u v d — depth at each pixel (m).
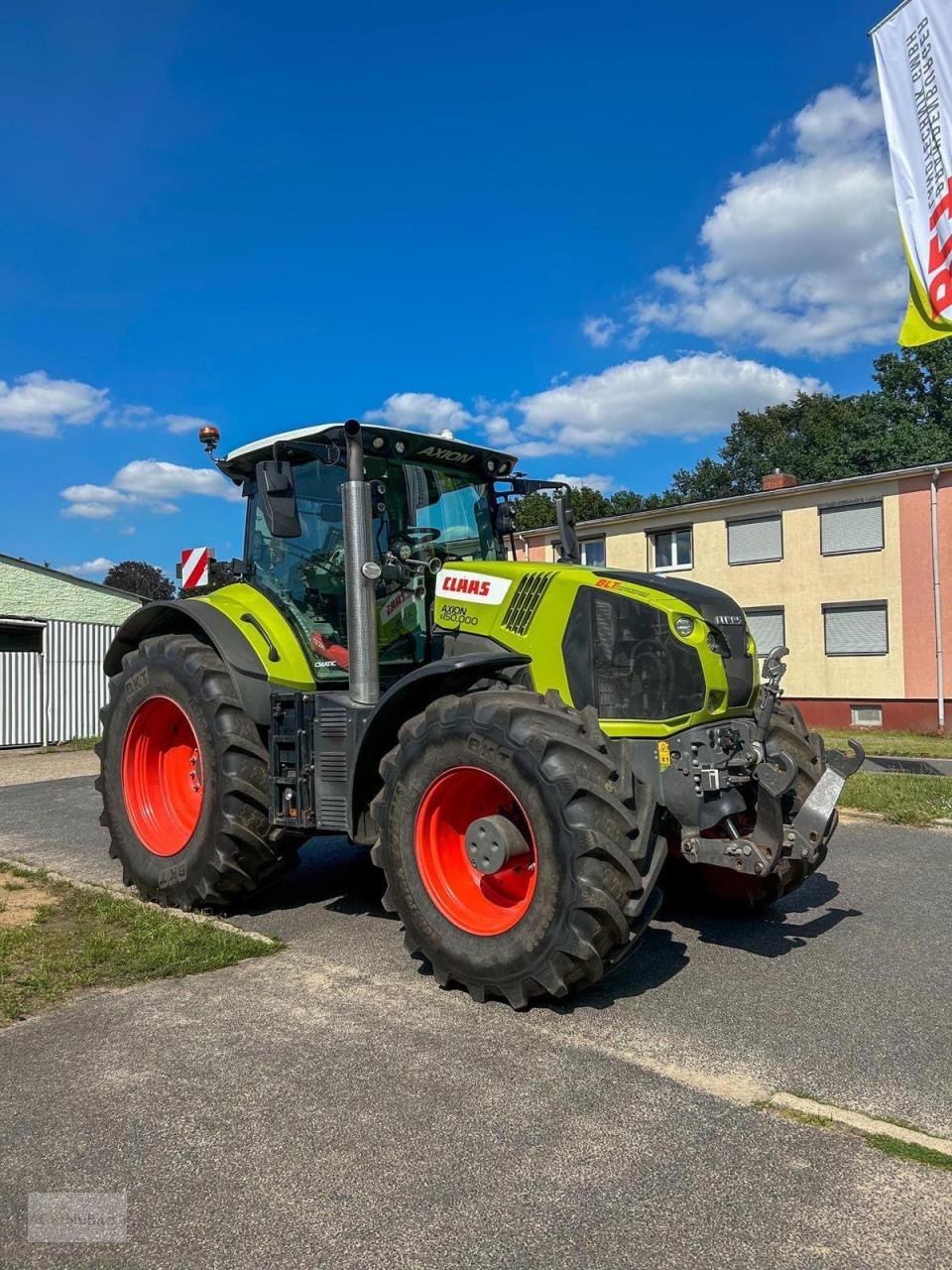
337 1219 2.48
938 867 6.54
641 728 4.26
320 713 4.88
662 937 4.95
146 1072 3.35
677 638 4.30
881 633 22.86
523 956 3.78
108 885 6.21
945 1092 3.20
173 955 4.55
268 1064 3.41
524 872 4.27
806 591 23.86
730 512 25.08
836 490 23.27
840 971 4.41
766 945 4.81
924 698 22.16
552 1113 3.03
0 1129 2.97
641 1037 3.64
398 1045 3.56
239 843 5.20
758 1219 2.47
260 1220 2.48
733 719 4.42
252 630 5.44
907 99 10.31
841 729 22.84
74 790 11.16
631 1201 2.55
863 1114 3.04
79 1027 3.77
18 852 7.41
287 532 4.93
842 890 5.92
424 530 5.61
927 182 10.20
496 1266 2.30
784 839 4.29
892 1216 2.48
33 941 4.84
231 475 6.16
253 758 5.27
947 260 10.12
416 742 4.21
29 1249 2.38
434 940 4.10
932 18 10.02
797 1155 2.78
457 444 5.55
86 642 19.39
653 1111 3.04
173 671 5.54
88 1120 3.02
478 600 4.93
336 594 5.43
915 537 22.19
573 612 4.54
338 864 6.78
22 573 26.14
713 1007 3.95
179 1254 2.36
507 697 4.11
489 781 4.07
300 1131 2.93
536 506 27.47
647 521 26.58
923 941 4.88
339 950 4.75
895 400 42.66
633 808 3.81
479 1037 3.63
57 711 18.73
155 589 63.06
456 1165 2.73
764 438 55.59
